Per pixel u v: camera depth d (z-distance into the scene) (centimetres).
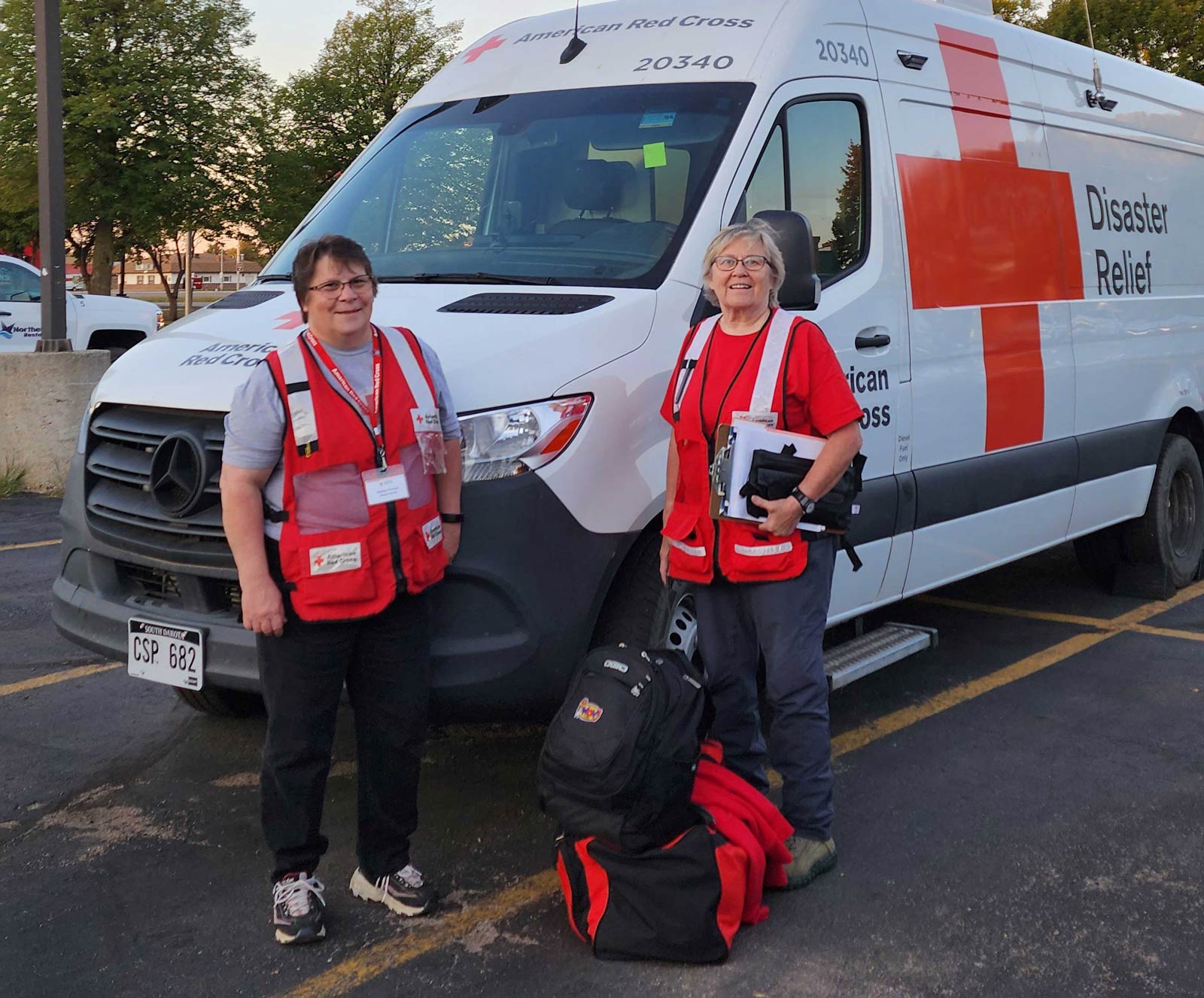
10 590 667
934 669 556
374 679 321
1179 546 700
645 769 305
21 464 970
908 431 480
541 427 351
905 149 494
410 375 310
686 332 393
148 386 369
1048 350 569
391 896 338
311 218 493
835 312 444
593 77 474
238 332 389
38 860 370
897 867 363
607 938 311
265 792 321
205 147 3350
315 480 297
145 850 377
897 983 302
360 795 335
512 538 347
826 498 336
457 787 424
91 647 387
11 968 312
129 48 3272
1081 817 397
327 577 299
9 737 466
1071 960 311
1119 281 633
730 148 425
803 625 343
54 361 955
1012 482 543
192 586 360
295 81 3853
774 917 334
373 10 3862
